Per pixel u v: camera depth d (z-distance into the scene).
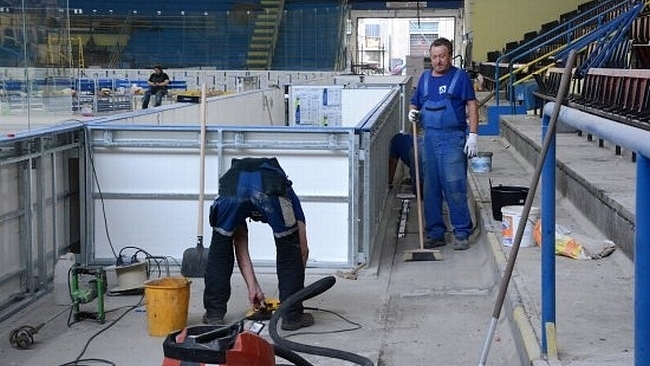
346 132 6.98
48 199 6.84
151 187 7.27
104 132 7.20
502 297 3.96
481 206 8.46
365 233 7.14
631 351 4.21
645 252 2.88
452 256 7.66
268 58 35.28
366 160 7.07
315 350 3.54
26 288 6.45
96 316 5.85
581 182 7.66
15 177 6.32
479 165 10.52
